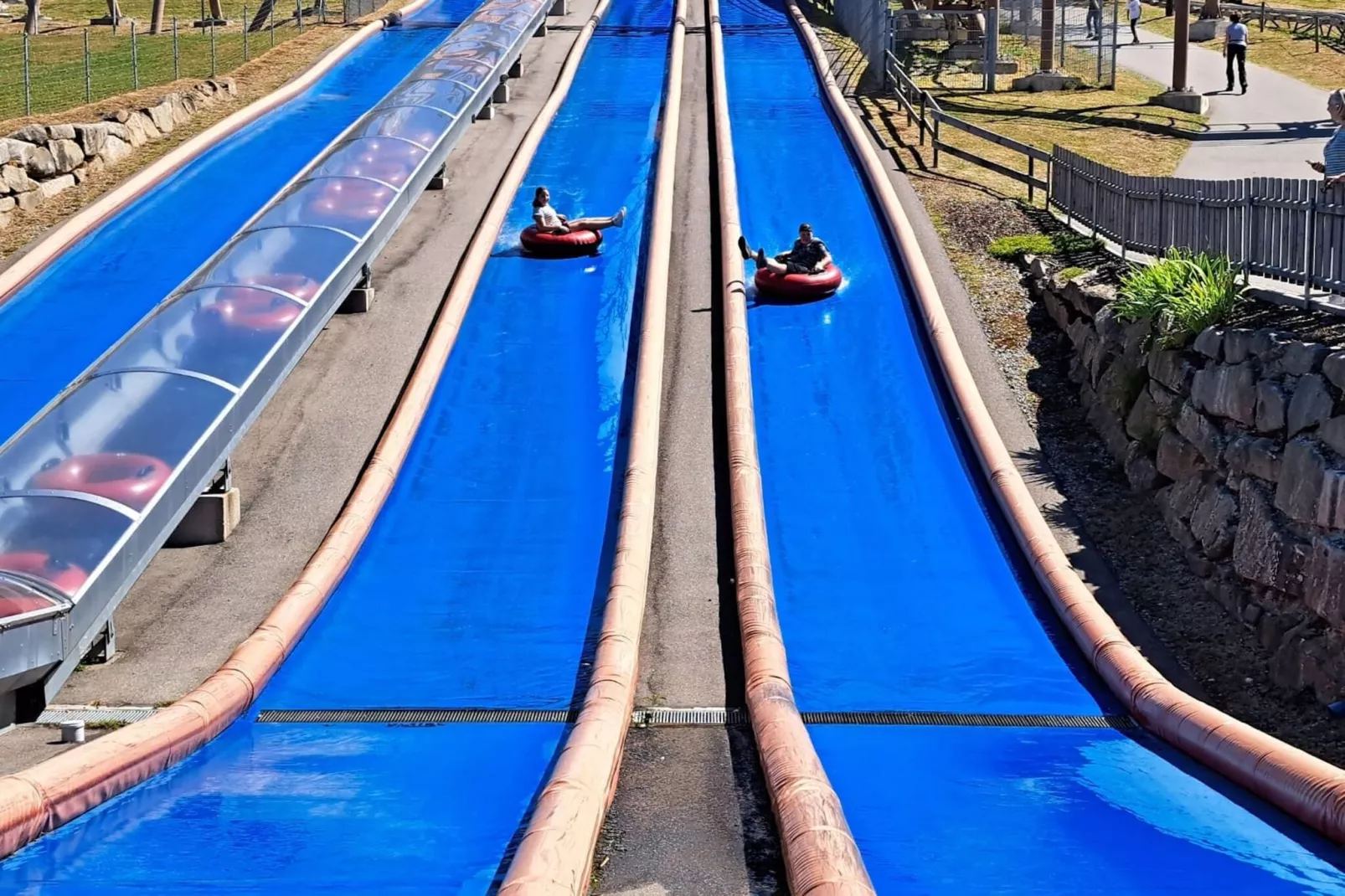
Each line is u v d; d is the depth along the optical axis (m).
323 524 17.09
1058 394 20.41
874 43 39.75
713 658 14.04
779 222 27.84
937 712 13.41
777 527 17.14
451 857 10.01
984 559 16.47
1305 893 9.32
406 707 13.40
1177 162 29.88
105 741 11.16
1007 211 26.88
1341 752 12.62
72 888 9.44
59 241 25.92
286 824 10.54
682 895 9.32
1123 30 52.34
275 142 33.62
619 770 11.59
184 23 51.78
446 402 20.41
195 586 15.70
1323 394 14.20
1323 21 48.66
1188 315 17.39
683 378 20.97
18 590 12.83
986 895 9.38
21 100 37.06
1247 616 14.89
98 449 15.38
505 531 17.06
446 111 30.70
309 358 21.48
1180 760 12.07
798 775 10.48
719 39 43.50
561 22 47.09
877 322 22.66
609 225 26.53
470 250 25.62
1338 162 16.41
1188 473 16.84
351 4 49.34
